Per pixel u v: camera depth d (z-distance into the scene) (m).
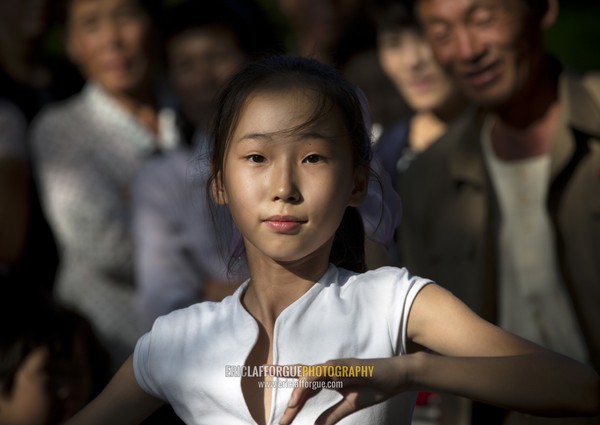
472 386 2.77
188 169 6.19
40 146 7.12
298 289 3.21
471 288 5.71
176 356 3.24
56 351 4.77
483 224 5.71
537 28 5.63
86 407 3.36
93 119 7.18
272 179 3.06
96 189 6.91
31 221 7.09
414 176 5.98
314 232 3.07
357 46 7.39
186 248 6.16
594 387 2.81
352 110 3.21
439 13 5.65
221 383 3.15
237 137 3.14
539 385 2.78
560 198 5.46
